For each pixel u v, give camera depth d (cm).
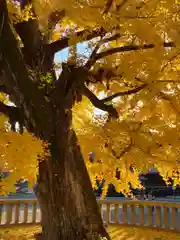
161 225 1012
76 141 658
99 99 696
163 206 1003
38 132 616
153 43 598
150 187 2420
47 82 625
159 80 637
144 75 646
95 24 580
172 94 673
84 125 741
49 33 687
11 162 518
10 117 626
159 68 623
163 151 673
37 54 667
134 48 623
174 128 669
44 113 605
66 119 643
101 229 640
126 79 666
